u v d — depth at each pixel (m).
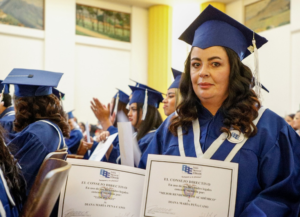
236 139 1.73
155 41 12.36
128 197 1.82
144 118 3.37
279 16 10.41
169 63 12.29
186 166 1.69
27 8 10.66
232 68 1.78
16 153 2.21
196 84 1.80
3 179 1.53
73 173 1.84
